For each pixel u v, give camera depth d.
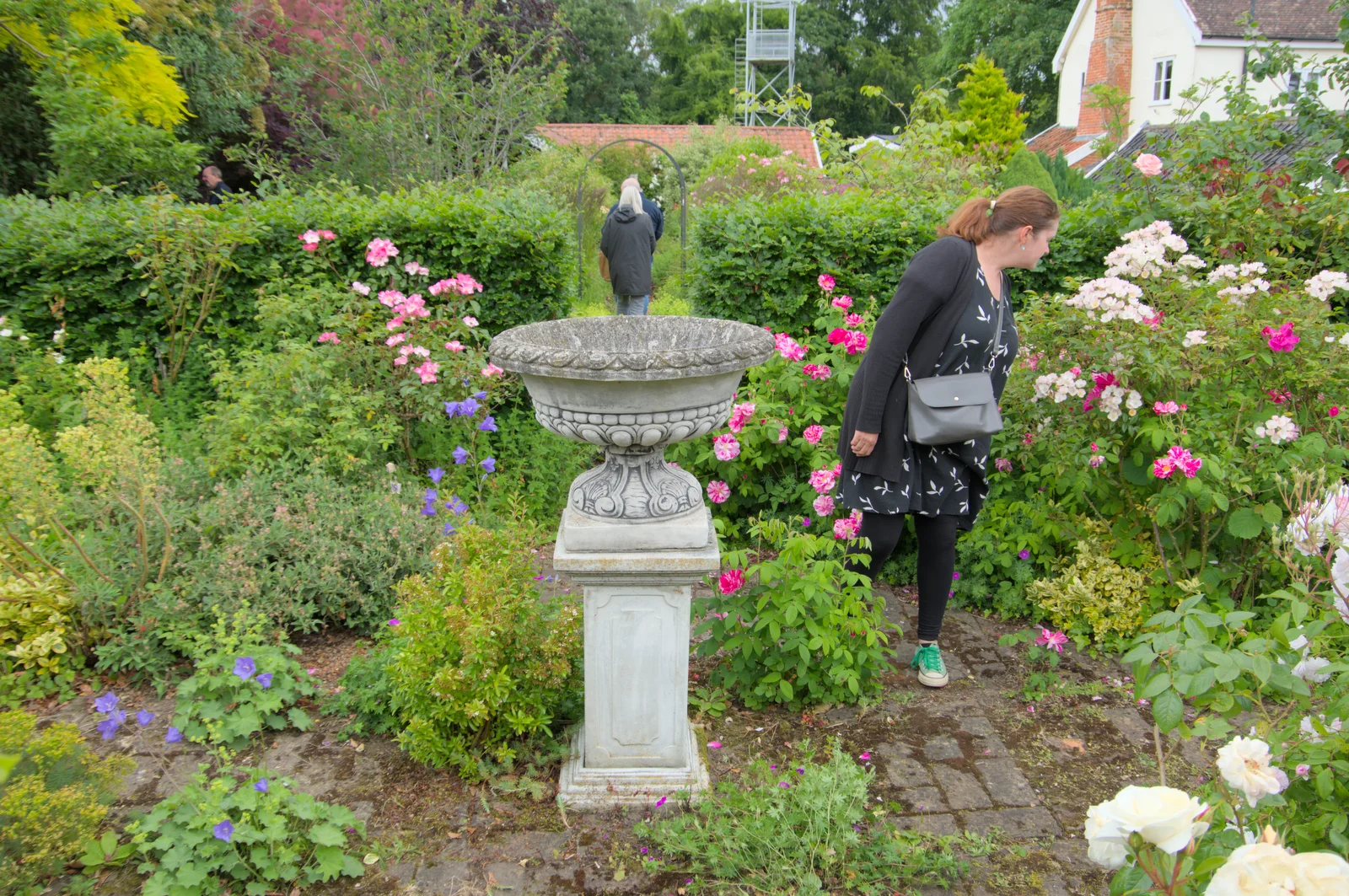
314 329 4.46
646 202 8.23
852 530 3.01
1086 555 3.54
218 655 2.69
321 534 3.39
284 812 2.18
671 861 2.26
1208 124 4.85
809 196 5.19
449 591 2.60
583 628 2.57
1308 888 1.02
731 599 2.97
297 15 13.20
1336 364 3.30
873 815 2.45
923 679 3.12
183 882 2.01
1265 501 3.29
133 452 3.12
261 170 9.53
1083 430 3.43
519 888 2.18
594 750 2.52
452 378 4.22
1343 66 5.17
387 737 2.77
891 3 38.78
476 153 12.20
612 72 36.19
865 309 4.79
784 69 36.09
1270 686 1.66
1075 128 22.12
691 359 2.08
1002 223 2.73
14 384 4.48
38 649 2.88
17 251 4.67
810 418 4.02
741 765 2.68
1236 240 4.45
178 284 4.76
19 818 1.99
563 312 5.24
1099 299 3.22
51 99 8.27
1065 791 2.57
